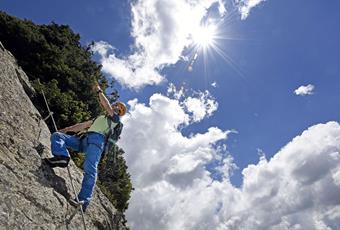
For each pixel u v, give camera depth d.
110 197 19.84
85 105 21.86
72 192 6.46
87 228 6.46
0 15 25.14
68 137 6.62
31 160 5.98
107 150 6.78
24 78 10.52
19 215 4.96
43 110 12.88
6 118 6.36
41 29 27.97
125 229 8.26
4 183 5.03
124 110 7.10
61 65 24.53
